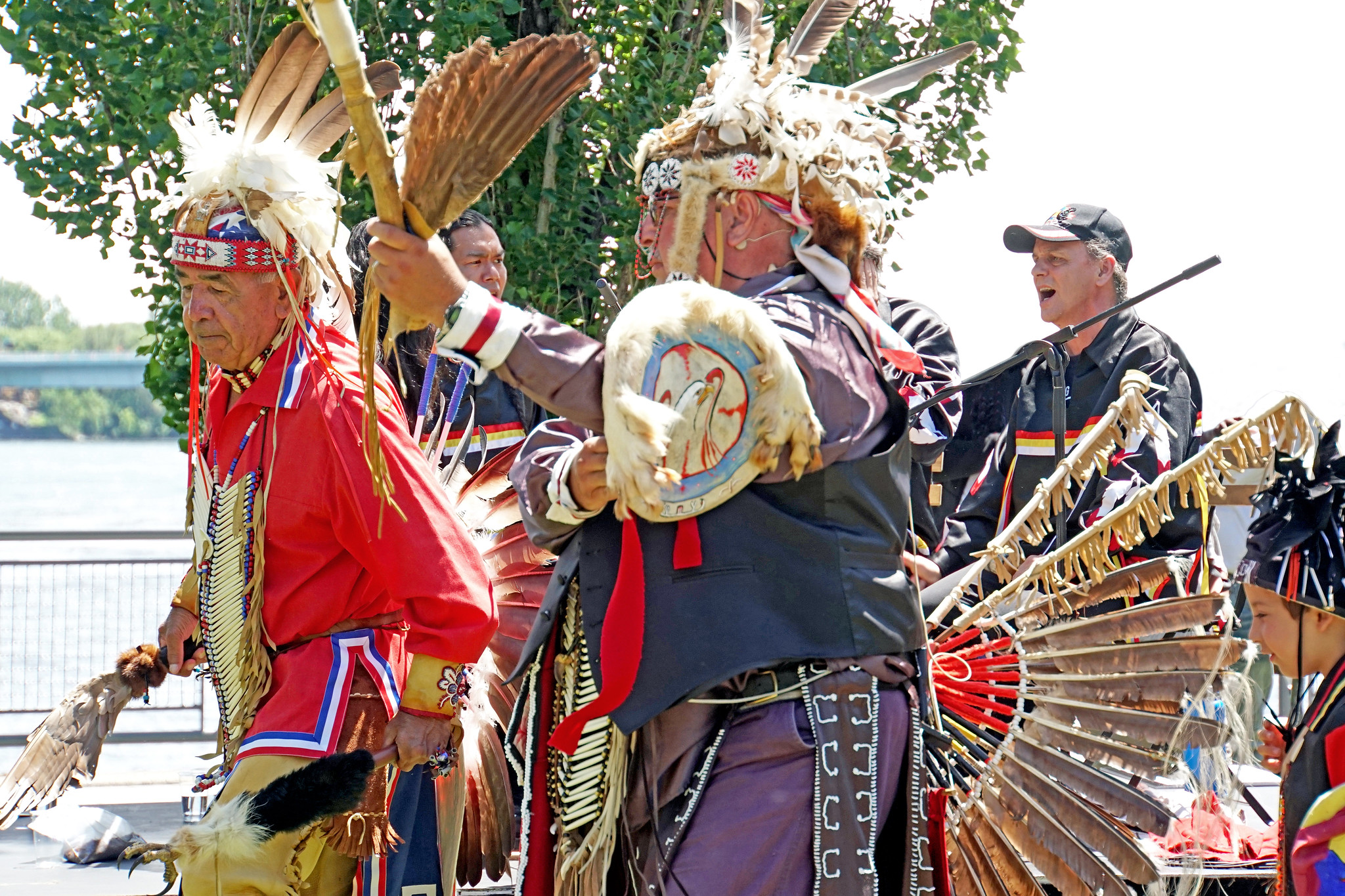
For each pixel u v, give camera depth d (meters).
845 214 3.40
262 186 4.02
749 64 3.40
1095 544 4.07
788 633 3.15
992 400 6.46
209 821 3.67
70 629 10.92
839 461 3.21
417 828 4.16
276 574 4.04
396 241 2.83
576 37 2.90
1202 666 3.93
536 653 3.54
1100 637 3.96
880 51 8.24
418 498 3.91
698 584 3.16
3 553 13.07
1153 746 3.92
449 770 4.03
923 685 3.44
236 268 4.01
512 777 4.62
